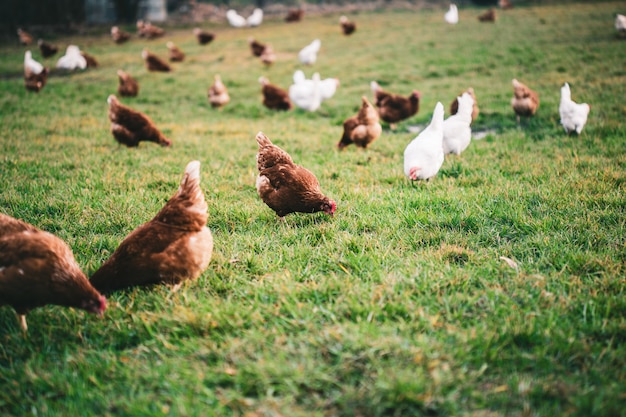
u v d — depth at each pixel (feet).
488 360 8.13
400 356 8.09
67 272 9.02
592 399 7.18
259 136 12.80
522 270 10.91
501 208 12.70
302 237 12.21
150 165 15.33
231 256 11.73
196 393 7.70
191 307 9.82
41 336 9.43
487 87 21.98
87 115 20.36
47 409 7.52
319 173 14.69
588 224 12.14
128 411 7.36
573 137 16.35
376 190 13.78
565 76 22.56
